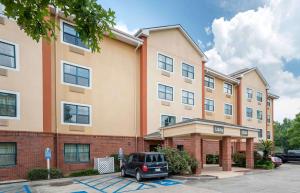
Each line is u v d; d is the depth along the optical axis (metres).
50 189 13.05
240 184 14.89
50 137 17.61
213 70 33.69
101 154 20.88
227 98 37.28
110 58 22.64
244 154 26.19
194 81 30.25
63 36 19.47
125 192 12.34
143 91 24.34
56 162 17.91
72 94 19.58
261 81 44.16
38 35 5.81
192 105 29.58
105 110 21.72
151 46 25.67
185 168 17.80
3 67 15.94
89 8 5.45
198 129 18.47
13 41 16.52
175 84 27.81
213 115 34.06
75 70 20.00
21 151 16.09
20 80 16.56
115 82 22.80
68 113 19.19
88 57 20.95
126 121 23.28
